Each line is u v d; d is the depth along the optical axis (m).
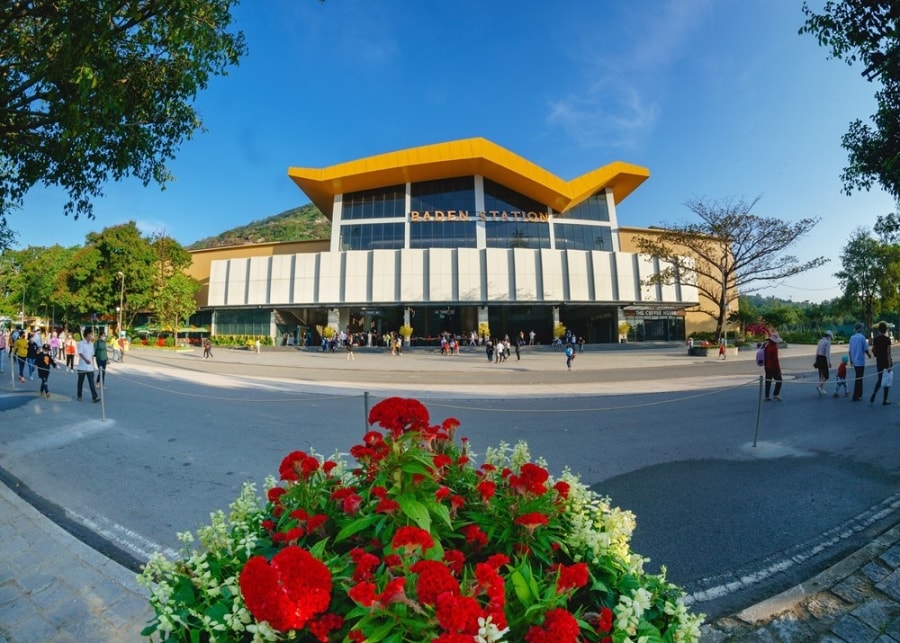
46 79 4.93
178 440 6.98
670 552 3.68
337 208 44.38
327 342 36.41
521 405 10.47
